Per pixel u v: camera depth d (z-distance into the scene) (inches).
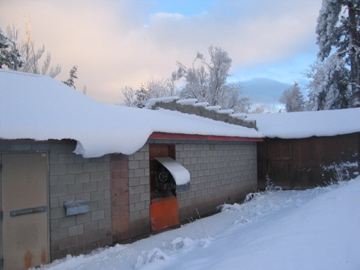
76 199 219.3
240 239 187.3
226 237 215.5
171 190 314.8
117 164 251.4
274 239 163.8
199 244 206.8
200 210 350.0
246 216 308.8
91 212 228.4
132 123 255.0
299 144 490.0
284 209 307.3
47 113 207.5
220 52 948.6
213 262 147.9
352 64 794.2
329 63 828.0
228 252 158.9
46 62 732.7
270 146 507.2
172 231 278.4
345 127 449.1
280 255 140.4
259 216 295.4
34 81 245.9
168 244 228.8
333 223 177.6
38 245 195.8
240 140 422.6
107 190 241.6
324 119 506.9
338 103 874.1
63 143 211.5
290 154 494.3
